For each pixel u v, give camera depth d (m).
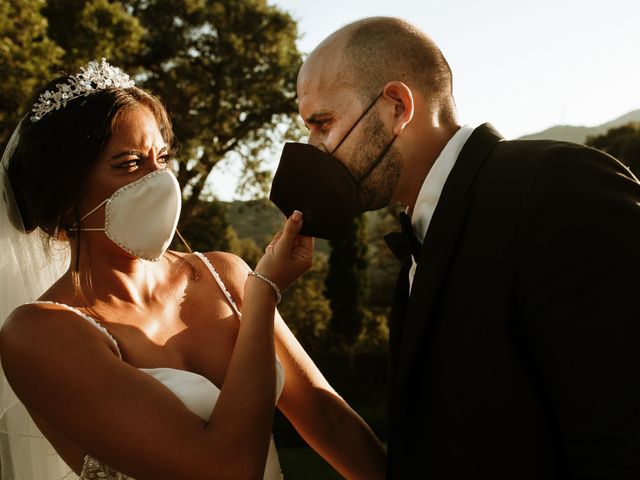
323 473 10.41
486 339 1.56
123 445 1.53
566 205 1.48
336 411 2.15
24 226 1.92
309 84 1.88
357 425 2.16
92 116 1.77
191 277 2.05
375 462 2.15
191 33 22.08
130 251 1.80
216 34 22.36
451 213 1.69
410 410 1.68
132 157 1.80
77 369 1.56
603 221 1.42
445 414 1.62
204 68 22.39
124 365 1.61
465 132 1.82
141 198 1.77
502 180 1.64
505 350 1.54
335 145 1.84
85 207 1.80
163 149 1.91
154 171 1.82
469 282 1.61
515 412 1.52
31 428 1.93
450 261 1.66
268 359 1.70
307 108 1.89
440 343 1.65
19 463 1.91
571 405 1.42
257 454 1.58
